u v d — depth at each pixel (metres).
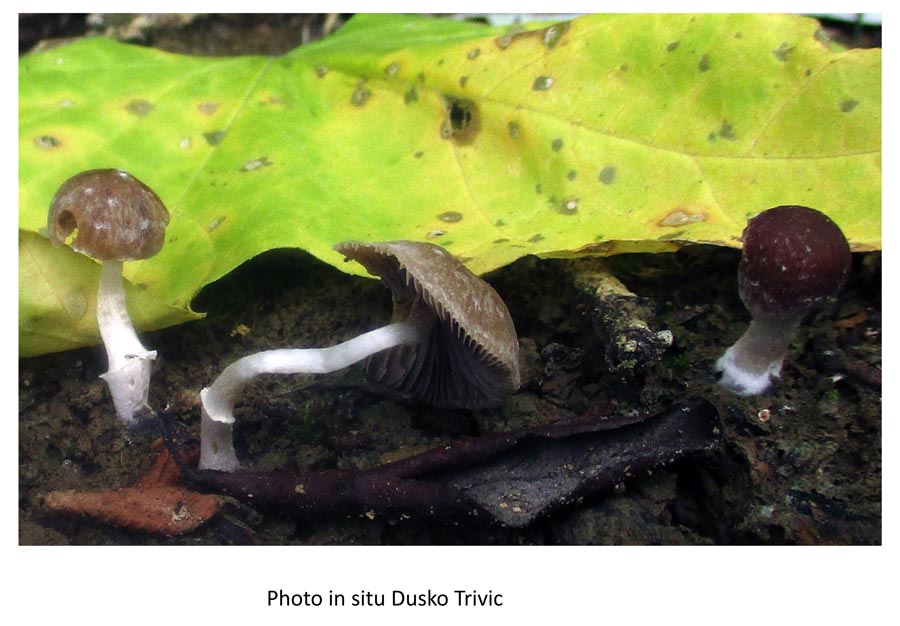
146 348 0.19
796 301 0.17
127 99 0.20
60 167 0.19
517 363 0.17
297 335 0.19
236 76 0.21
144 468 0.18
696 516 0.17
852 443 0.17
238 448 0.18
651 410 0.18
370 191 0.20
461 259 0.18
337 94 0.21
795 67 0.18
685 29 0.19
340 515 0.16
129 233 0.17
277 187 0.19
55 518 0.17
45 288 0.18
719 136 0.19
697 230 0.18
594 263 0.19
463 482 0.16
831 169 0.18
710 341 0.18
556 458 0.16
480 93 0.20
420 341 0.17
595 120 0.19
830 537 0.16
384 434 0.18
